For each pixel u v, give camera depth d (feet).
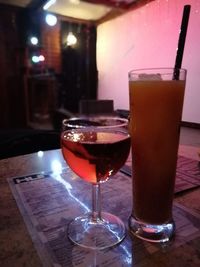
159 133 0.68
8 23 8.92
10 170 1.29
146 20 7.72
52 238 0.73
